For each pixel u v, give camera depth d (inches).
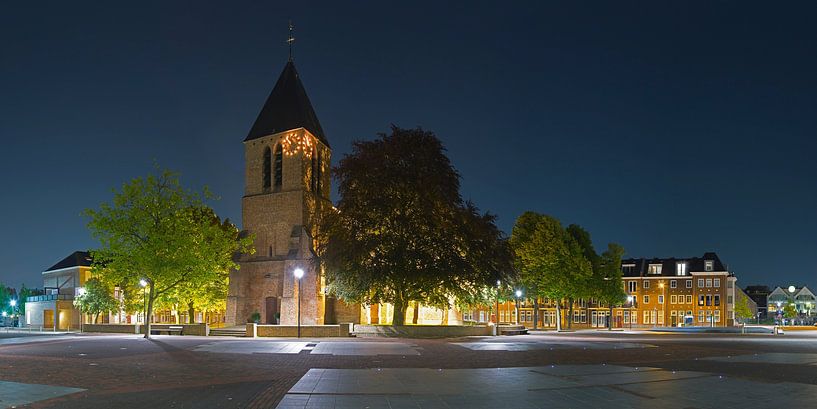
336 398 563.2
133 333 2071.9
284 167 2427.4
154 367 842.8
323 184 2605.8
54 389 617.6
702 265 4109.3
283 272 2314.2
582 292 2706.7
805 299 5659.5
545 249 2608.3
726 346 1326.3
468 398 565.3
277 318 2278.5
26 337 1792.6
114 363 896.9
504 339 1654.8
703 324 4010.8
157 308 2202.3
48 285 3454.7
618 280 2994.6
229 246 1807.3
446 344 1357.0
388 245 1829.5
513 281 2134.6
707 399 564.7
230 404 534.6
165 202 1633.9
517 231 2719.0
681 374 755.4
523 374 753.0
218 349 1165.7
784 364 895.7
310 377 711.7
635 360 965.8
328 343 1357.0
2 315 4505.4
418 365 876.0
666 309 4104.3
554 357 1021.8
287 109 2474.2
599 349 1215.6
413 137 1993.1
